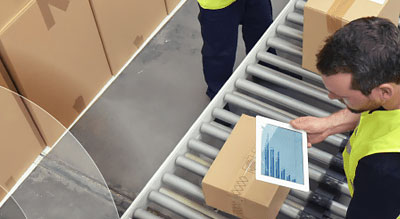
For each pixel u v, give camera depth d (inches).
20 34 109.0
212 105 110.9
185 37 149.4
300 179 82.8
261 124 87.6
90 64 132.3
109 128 133.7
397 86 55.9
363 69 53.9
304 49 107.7
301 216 96.4
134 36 142.8
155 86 140.3
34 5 108.4
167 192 103.3
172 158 104.1
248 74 121.6
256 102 113.5
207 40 119.2
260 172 82.4
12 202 79.4
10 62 111.1
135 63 145.0
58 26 116.7
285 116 109.9
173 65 143.9
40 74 119.6
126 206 120.7
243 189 90.4
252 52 116.8
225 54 121.2
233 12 113.7
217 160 94.7
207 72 127.0
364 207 58.5
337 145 103.6
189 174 117.6
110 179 125.3
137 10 138.8
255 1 118.9
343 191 98.0
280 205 95.0
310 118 86.6
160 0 145.9
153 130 132.4
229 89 114.8
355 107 60.3
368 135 62.3
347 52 54.4
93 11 124.0
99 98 139.3
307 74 113.6
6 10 104.1
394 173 55.3
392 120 59.7
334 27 97.7
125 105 137.3
